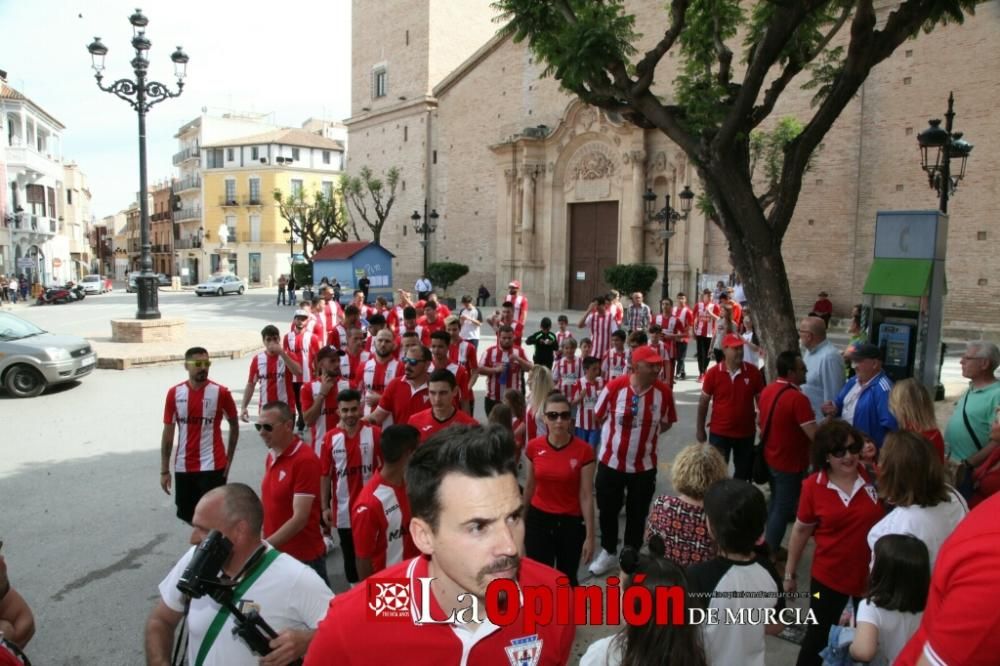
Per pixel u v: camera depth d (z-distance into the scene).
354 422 5.68
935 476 3.67
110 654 4.96
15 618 3.43
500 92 37.94
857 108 24.06
